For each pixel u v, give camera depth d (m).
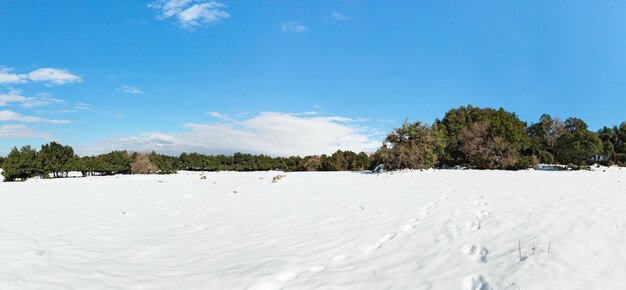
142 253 8.65
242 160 102.94
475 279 5.69
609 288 4.96
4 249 8.27
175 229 11.55
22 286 5.82
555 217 8.71
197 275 6.81
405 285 5.73
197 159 97.31
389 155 29.73
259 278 6.30
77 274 6.74
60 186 30.44
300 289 5.84
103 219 13.25
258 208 14.33
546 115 47.50
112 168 72.88
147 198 20.09
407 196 14.22
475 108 46.47
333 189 18.19
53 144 64.50
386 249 7.75
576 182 17.16
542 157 38.81
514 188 14.99
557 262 5.79
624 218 8.33
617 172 25.53
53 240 9.58
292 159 84.00
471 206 11.18
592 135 31.62
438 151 34.00
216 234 10.48
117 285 6.26
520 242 7.04
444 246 7.44
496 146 32.03
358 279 6.15
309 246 8.40
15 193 23.75
